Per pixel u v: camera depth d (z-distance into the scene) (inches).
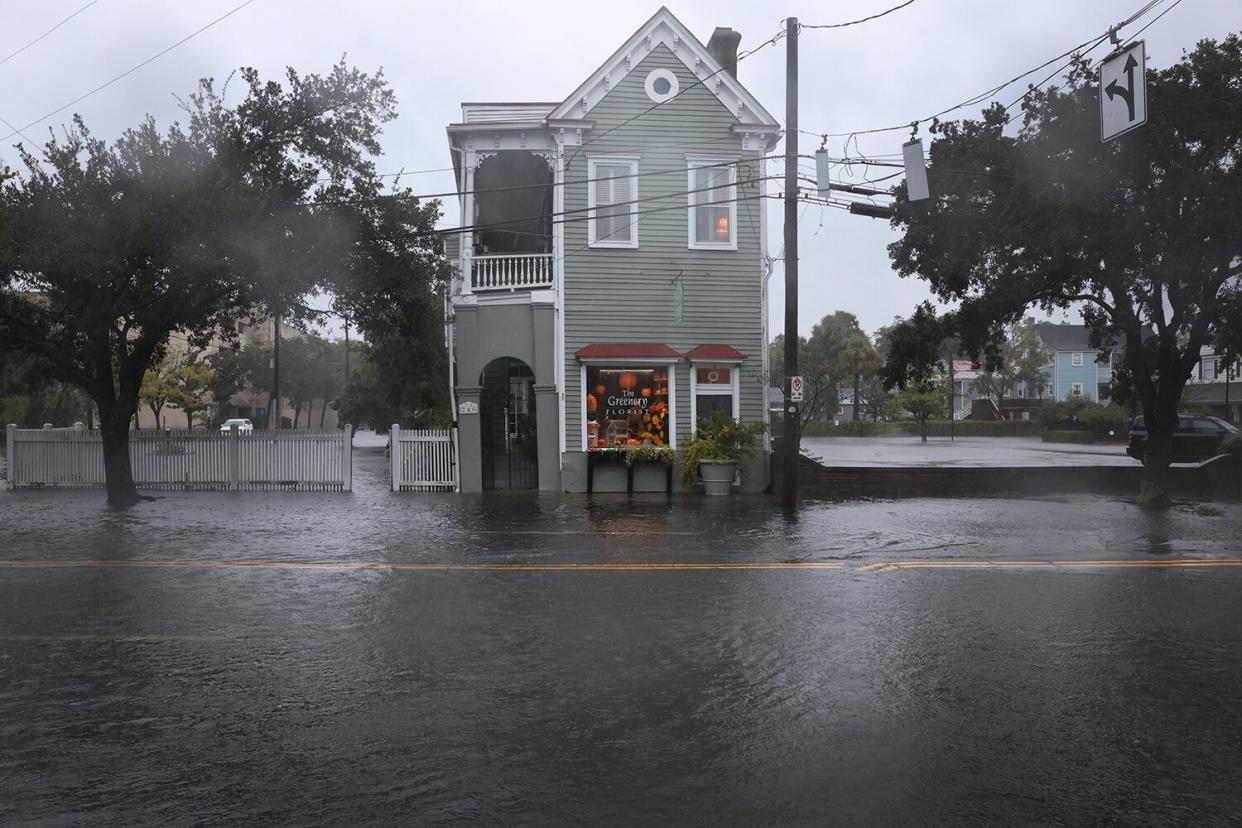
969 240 799.1
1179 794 188.5
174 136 713.0
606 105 879.7
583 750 211.2
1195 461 1225.4
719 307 896.3
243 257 708.7
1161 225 709.3
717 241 897.5
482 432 915.4
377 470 1233.4
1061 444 2007.9
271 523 637.9
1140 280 770.8
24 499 824.9
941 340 872.9
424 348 1326.3
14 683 261.7
